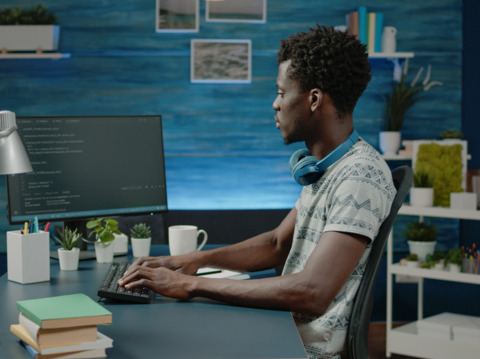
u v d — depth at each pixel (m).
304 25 3.39
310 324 1.17
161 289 1.20
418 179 2.95
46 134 1.67
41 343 0.84
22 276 1.37
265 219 3.25
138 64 3.37
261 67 3.41
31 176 1.63
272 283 1.11
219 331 1.00
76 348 0.86
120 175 1.78
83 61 3.35
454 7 3.45
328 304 1.07
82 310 0.89
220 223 3.22
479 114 3.36
